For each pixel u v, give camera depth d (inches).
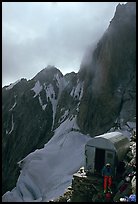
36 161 3275.1
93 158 866.8
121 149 892.0
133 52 3686.0
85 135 3599.9
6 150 4512.8
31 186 2898.6
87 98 3841.0
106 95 3631.9
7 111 5022.1
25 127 4670.3
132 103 3390.7
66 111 4471.0
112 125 3344.0
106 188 777.6
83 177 834.2
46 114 4726.9
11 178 3622.0
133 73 3599.9
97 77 3858.3
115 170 840.9
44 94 5029.5
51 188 2667.3
